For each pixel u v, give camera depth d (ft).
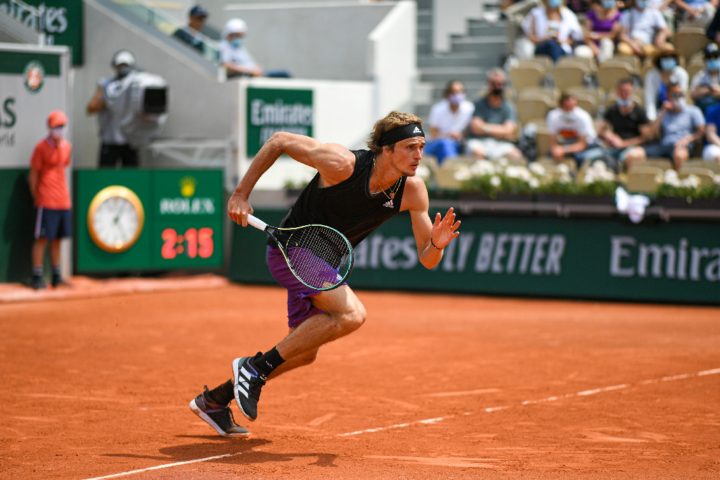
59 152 64.49
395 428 29.12
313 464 24.48
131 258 71.77
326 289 24.79
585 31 88.22
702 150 72.28
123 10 84.53
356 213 25.62
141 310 59.11
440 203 68.59
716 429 28.96
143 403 32.91
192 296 67.10
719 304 60.80
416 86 92.73
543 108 79.56
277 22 96.89
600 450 26.27
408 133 24.27
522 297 66.39
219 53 80.07
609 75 81.20
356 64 92.89
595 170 64.95
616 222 63.82
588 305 62.34
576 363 40.98
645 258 62.90
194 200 74.49
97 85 85.51
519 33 92.17
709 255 61.16
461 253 68.18
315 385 36.29
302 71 96.07
